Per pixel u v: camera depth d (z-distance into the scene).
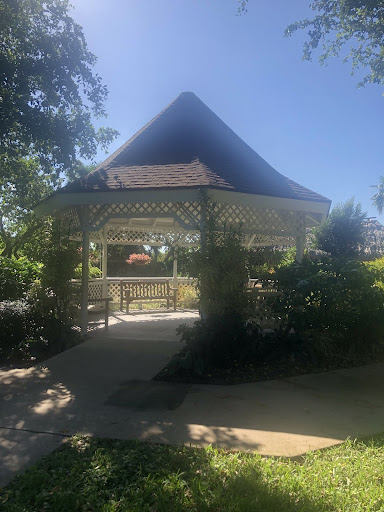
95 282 14.45
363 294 7.75
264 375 6.86
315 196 10.86
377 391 6.11
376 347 8.23
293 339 7.58
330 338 7.89
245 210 9.59
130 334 10.09
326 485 3.55
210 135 11.08
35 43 10.97
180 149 10.35
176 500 3.31
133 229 15.05
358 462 3.92
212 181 8.41
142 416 5.12
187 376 6.76
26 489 3.50
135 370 7.09
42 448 4.26
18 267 10.58
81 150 12.36
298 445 4.32
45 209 11.04
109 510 3.17
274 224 10.29
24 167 13.12
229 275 7.28
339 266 8.14
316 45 10.77
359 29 10.51
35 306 8.56
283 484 3.50
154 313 14.30
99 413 5.22
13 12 10.63
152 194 8.62
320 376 6.85
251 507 3.21
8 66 10.42
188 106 12.04
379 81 11.17
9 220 14.89
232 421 4.96
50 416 5.12
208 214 8.27
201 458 3.98
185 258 7.73
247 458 4.02
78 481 3.58
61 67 11.22
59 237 8.56
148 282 14.77
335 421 4.98
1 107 10.45
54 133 11.35
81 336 9.30
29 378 6.70
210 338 7.09
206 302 7.45
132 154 10.65
